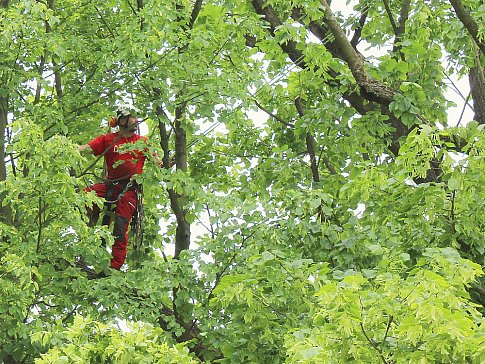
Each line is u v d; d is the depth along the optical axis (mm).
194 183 14523
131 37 14477
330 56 16297
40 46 14398
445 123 16188
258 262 12133
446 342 8820
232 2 16562
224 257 14328
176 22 15281
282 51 16781
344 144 17312
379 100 16109
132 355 9750
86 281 13531
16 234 13352
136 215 14703
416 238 12289
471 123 12500
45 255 13461
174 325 13844
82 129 15695
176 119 16109
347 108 16797
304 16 17000
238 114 15695
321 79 16969
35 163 12992
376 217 12477
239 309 12219
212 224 14344
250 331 12250
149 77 14781
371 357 9227
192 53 15234
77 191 14406
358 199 12672
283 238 14273
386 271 11148
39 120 14461
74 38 14984
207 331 13812
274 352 12328
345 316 9102
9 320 12844
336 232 14102
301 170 17656
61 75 15734
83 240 13523
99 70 14930
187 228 16359
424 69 16656
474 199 12180
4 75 14477
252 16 16219
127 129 14531
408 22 17047
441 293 9039
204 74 15109
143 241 16203
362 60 16453
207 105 14977
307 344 9508
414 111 15516
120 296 13648
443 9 17578
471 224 12125
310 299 12117
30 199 13266
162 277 14141
